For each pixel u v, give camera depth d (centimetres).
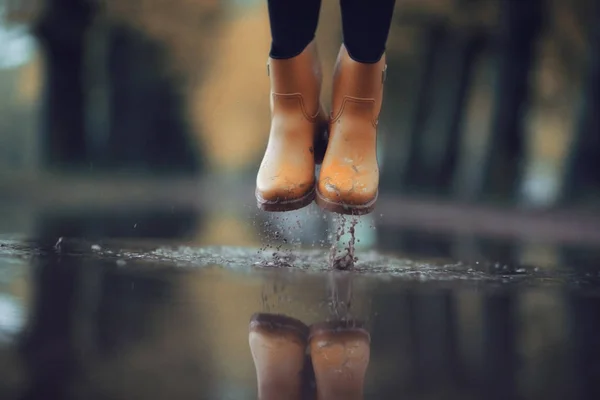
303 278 308
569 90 2066
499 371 163
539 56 2019
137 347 171
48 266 303
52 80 2256
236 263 354
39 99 2634
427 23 2178
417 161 2497
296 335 191
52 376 145
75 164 2261
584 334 205
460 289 291
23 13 2222
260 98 3011
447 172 2320
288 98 318
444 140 2323
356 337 192
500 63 1844
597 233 925
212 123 3195
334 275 323
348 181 317
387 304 246
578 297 277
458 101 2284
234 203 1219
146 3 2452
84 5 2258
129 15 2419
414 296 266
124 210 882
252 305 233
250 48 2841
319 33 2228
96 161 2681
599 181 1742
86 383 141
